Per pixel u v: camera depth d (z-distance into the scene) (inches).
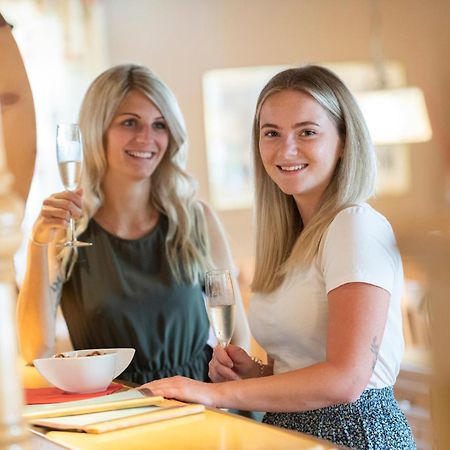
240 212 257.9
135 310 106.7
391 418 79.7
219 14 253.9
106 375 76.7
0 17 90.6
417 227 27.9
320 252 80.2
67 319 109.8
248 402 71.0
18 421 38.2
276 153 84.6
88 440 58.4
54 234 100.4
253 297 89.4
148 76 109.9
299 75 85.4
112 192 110.0
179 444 55.8
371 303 73.9
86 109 109.5
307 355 83.3
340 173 83.7
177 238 109.8
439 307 27.7
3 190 38.4
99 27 240.2
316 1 252.8
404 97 214.8
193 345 110.0
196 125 256.2
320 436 78.1
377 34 250.1
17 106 91.1
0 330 37.8
